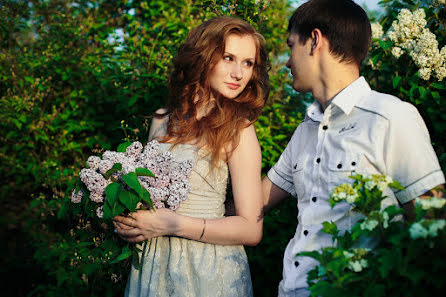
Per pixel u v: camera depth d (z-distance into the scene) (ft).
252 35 6.04
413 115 4.52
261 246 8.79
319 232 4.81
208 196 5.81
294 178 5.44
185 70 6.24
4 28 12.38
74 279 7.79
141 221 5.30
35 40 12.50
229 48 5.89
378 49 7.70
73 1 13.34
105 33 11.87
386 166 4.49
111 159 5.27
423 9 7.29
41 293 9.70
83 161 10.59
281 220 8.57
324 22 4.98
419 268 3.51
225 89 5.98
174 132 6.16
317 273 4.09
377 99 4.74
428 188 4.25
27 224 10.94
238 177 5.71
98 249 7.38
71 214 9.29
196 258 5.61
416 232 3.46
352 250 3.94
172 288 5.55
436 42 6.61
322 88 5.17
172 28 10.21
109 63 10.40
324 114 5.08
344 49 4.93
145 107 9.55
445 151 6.94
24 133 11.25
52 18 12.71
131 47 9.84
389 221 4.08
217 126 5.79
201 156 5.83
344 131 4.83
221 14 8.50
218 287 5.55
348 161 4.66
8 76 11.38
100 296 8.02
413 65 7.21
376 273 3.72
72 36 11.53
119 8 12.35
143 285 5.73
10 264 11.32
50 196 10.45
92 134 11.27
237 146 5.76
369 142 4.55
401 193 4.40
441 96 6.91
